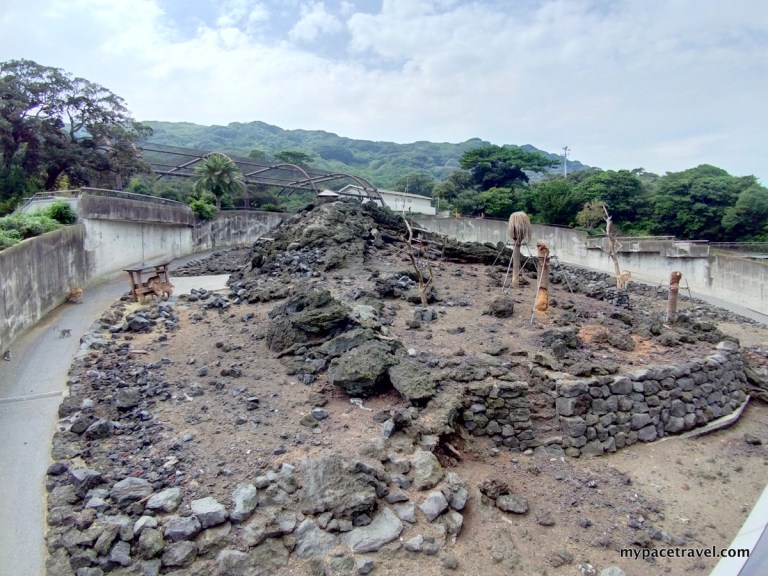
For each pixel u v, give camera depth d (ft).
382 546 19.34
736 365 40.47
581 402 29.89
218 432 25.38
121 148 100.12
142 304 49.01
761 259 88.89
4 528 19.94
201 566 18.19
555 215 138.82
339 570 18.16
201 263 77.46
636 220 132.57
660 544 22.79
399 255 66.64
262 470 22.26
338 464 21.70
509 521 22.74
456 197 159.63
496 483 23.95
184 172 122.42
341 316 35.22
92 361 34.55
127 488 20.93
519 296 51.49
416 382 28.19
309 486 21.01
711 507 26.16
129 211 70.59
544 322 42.39
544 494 25.45
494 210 146.92
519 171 165.48
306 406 27.99
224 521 19.56
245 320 42.45
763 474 29.91
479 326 40.34
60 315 46.39
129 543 18.65
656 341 40.78
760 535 14.80
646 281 96.07
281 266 58.75
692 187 125.70
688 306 73.10
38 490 22.11
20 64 88.94
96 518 19.74
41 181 94.38
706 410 35.55
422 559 19.17
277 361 34.01
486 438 28.91
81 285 57.62
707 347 41.06
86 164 96.53
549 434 29.68
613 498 25.94
